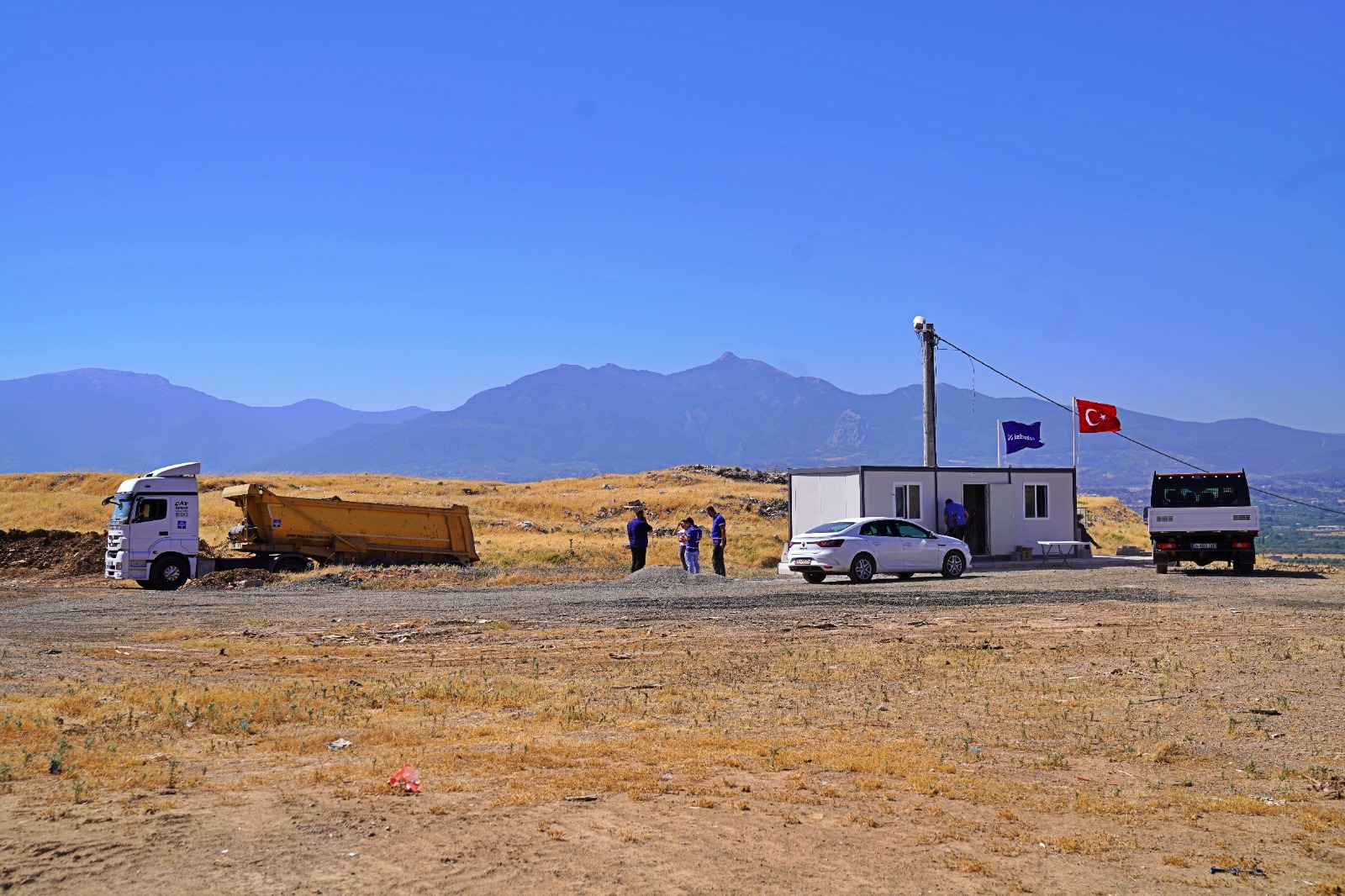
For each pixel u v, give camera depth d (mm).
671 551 44812
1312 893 5391
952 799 7070
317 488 73125
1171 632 15789
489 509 66312
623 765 7941
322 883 5254
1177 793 7242
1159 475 29938
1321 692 10922
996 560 34312
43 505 58406
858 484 32156
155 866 5465
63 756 7879
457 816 6496
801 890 5301
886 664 13031
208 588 28906
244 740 8867
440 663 13758
